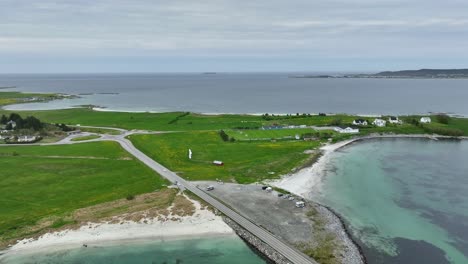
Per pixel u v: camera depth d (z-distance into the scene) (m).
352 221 71.94
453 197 84.50
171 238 65.81
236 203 79.56
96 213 75.06
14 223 71.00
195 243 64.25
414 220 72.31
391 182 95.19
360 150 130.25
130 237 66.12
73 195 85.62
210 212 74.88
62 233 67.25
